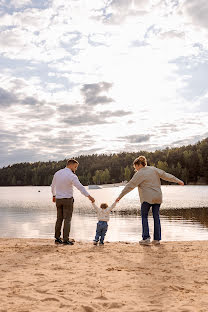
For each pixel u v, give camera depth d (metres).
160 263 5.20
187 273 4.48
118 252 6.29
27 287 3.79
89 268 4.84
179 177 139.62
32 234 14.84
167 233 14.35
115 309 3.06
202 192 64.69
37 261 5.41
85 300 3.33
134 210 28.97
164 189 82.75
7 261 5.41
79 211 28.73
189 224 17.75
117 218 21.72
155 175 7.75
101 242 7.61
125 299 3.37
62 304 3.19
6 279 4.18
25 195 74.19
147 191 7.60
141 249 6.66
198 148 176.50
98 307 3.13
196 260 5.37
